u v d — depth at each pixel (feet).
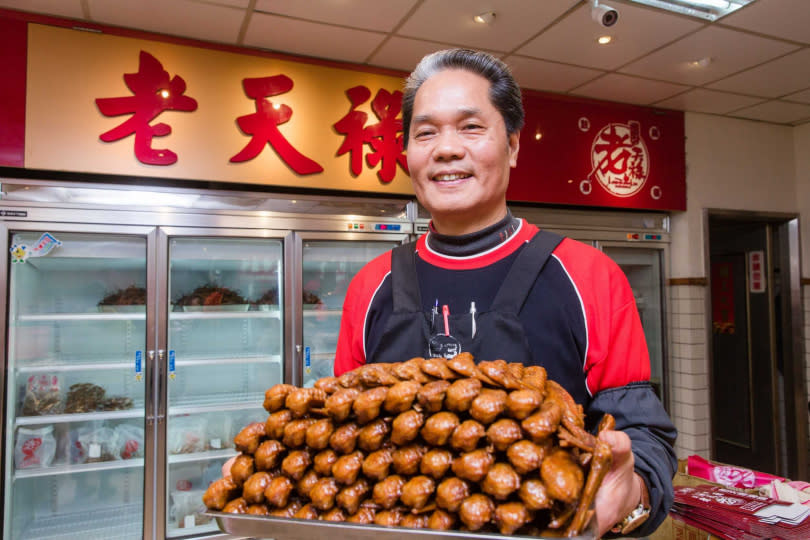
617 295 3.41
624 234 13.73
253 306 10.63
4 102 8.73
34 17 8.89
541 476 2.14
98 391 9.71
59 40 9.02
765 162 15.31
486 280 3.56
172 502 10.11
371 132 11.07
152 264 9.32
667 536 5.98
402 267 3.89
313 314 10.88
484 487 2.21
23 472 8.91
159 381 9.37
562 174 12.97
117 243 9.73
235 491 2.73
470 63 3.52
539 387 2.56
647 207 13.84
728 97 13.30
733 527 5.25
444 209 3.49
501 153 3.50
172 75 9.66
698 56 10.87
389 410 2.47
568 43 10.27
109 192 9.17
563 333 3.34
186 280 10.65
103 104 9.24
